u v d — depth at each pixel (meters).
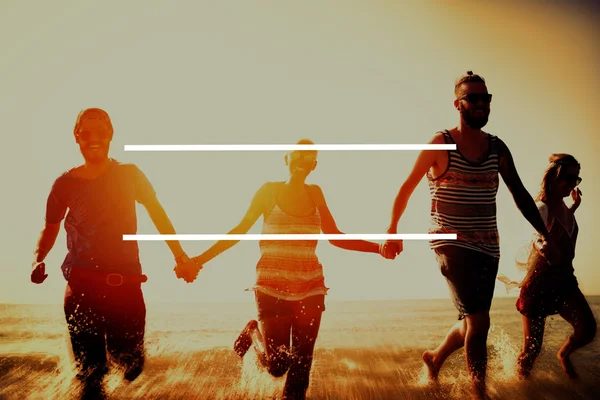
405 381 4.00
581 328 4.12
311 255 3.47
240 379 4.03
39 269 3.46
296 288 3.40
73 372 3.38
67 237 3.42
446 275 3.60
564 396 3.56
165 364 4.58
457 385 3.84
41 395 3.50
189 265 3.71
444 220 3.62
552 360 4.51
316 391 3.72
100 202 3.38
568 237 4.24
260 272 3.47
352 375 4.20
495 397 3.51
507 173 3.81
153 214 3.71
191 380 3.99
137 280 3.46
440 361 3.91
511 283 4.34
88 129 3.42
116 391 3.51
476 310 3.50
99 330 3.33
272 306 3.41
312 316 3.40
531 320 4.20
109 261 3.36
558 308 4.18
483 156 3.65
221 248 3.72
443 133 3.71
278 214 3.48
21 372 4.21
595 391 3.68
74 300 3.32
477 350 3.50
